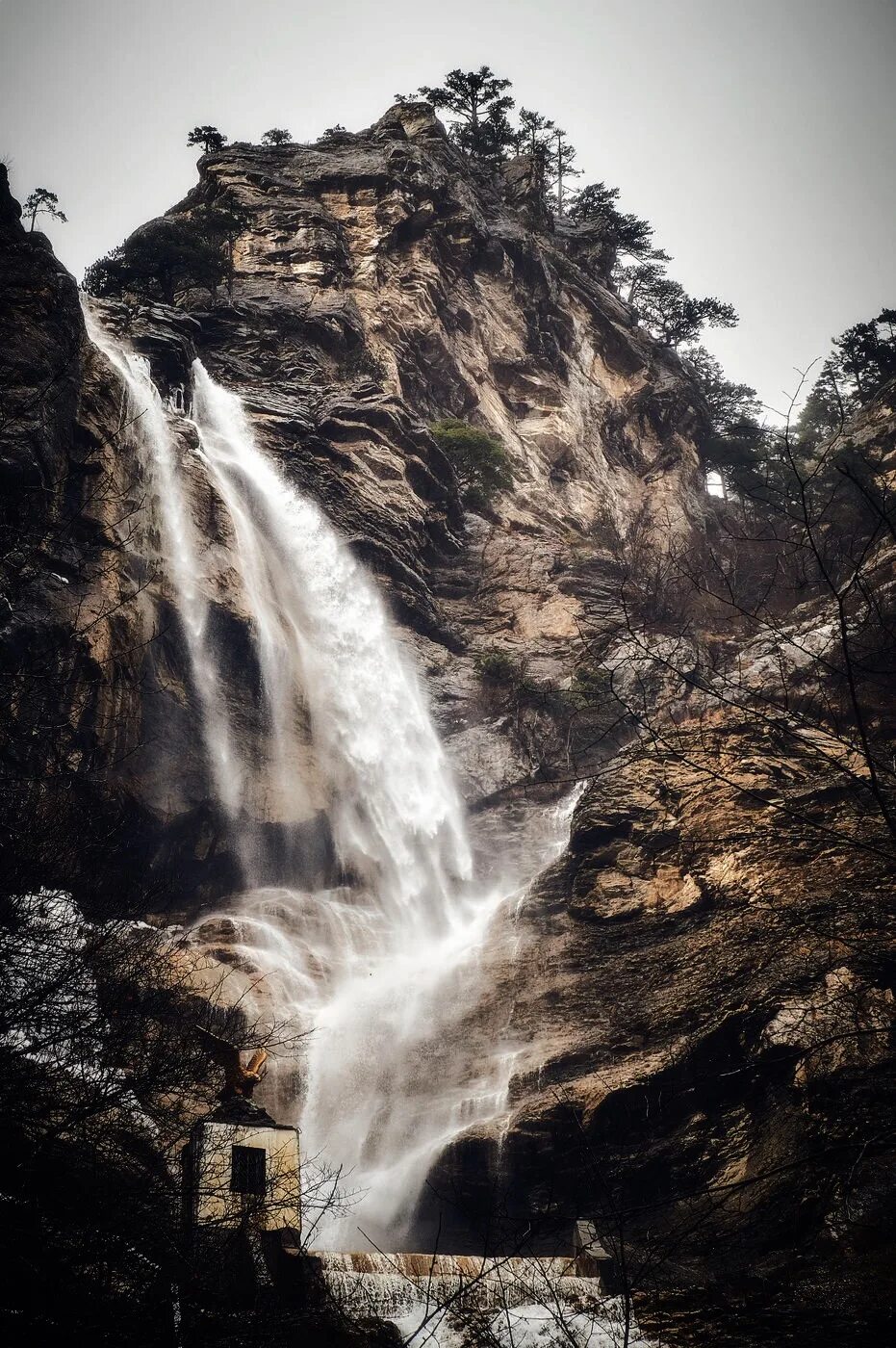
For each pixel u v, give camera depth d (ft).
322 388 219.41
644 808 133.39
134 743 142.10
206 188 271.49
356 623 189.16
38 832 63.26
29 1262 44.32
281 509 191.31
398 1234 101.35
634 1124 99.30
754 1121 94.73
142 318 201.46
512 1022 119.34
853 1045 90.43
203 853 146.92
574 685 179.93
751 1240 81.46
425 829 173.68
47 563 135.44
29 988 50.31
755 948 107.65
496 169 343.05
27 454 137.28
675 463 296.51
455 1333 60.90
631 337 325.21
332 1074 119.44
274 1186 60.29
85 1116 47.70
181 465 173.47
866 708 128.67
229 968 127.34
